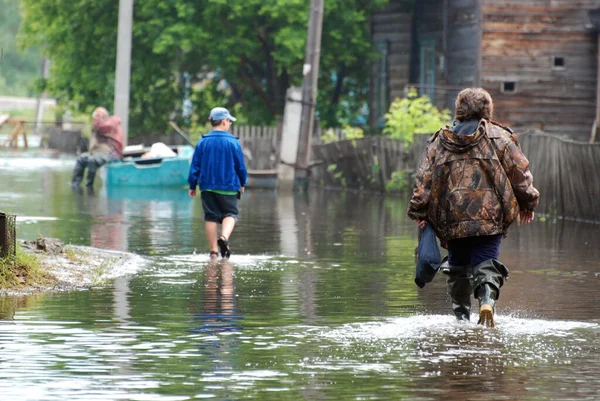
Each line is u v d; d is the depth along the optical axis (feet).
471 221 80.94
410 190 239.50
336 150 266.16
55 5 369.71
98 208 193.57
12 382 63.67
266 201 221.25
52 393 61.26
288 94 257.14
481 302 80.94
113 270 112.57
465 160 81.30
